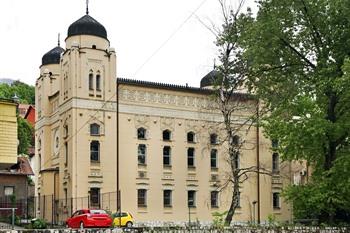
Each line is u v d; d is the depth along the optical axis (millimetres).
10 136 35625
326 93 29688
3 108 35562
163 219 53375
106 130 51781
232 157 38938
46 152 58562
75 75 51281
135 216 51875
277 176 58031
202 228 23562
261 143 57781
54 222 51125
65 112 52938
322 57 29469
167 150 54938
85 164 50531
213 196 56688
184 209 54812
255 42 31031
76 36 52469
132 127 53031
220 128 52656
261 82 32438
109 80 52531
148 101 54188
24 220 45500
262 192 59281
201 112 53594
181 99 55938
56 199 53562
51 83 60094
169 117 55062
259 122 33656
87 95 51406
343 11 28219
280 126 30109
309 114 30312
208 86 60938
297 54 30891
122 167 52000
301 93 30547
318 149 29875
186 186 55219
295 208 30281
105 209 47344
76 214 41562
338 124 28203
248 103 54281
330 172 27500
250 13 36594
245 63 36688
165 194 54156
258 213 58438
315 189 27953
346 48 28922
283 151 30312
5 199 47344
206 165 56594
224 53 38438
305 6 29438
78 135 50531
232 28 37969
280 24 30203
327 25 29234
